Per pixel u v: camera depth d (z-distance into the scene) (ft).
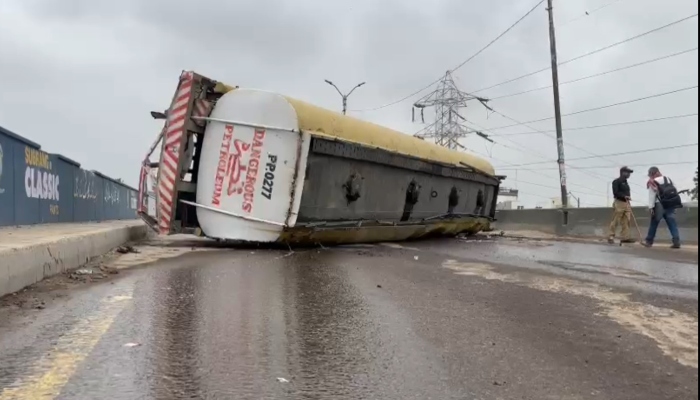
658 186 42.50
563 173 72.49
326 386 11.10
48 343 13.51
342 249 37.60
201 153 37.52
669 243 47.62
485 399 10.59
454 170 52.70
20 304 17.83
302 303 18.39
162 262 28.89
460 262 30.42
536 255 35.50
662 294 20.86
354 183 39.42
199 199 37.55
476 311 17.62
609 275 25.93
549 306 18.51
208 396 10.45
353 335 14.69
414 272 25.95
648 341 14.49
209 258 30.78
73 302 18.19
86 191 71.41
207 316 16.37
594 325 16.05
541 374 11.99
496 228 69.92
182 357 12.62
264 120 35.58
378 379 11.54
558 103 74.23
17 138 45.50
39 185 51.70
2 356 12.51
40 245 22.40
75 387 10.72
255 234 35.86
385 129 44.93
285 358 12.73
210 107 37.50
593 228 57.52
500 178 64.49
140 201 39.63
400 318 16.55
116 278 23.30
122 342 13.65
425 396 10.69
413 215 47.39
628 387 11.30
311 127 35.78
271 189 35.29
